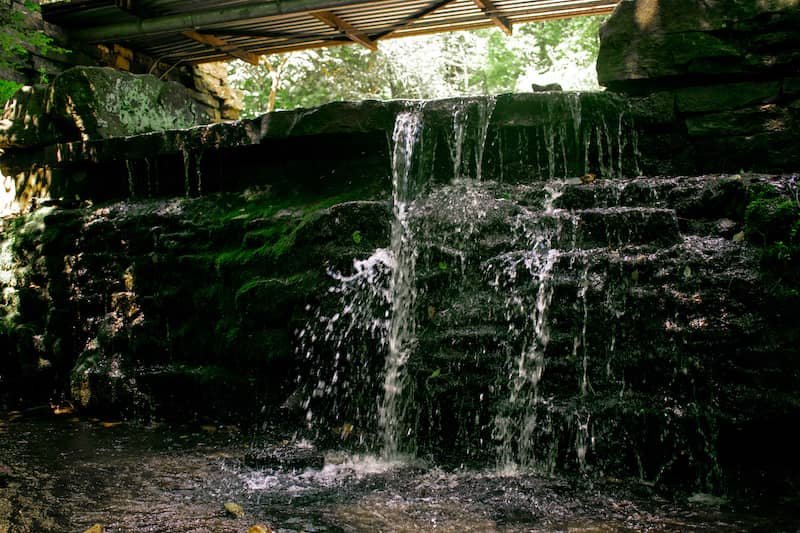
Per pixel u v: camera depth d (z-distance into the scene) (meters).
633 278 3.33
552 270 3.50
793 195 3.34
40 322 5.48
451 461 3.47
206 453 3.80
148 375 4.65
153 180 5.63
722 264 3.23
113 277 5.18
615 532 2.58
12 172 6.39
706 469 2.99
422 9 6.61
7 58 6.68
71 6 7.05
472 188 4.22
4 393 5.42
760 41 3.81
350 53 12.91
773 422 2.89
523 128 4.27
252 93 12.52
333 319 3.96
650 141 4.10
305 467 3.48
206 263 4.69
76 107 5.83
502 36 17.62
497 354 3.47
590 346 3.31
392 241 4.07
